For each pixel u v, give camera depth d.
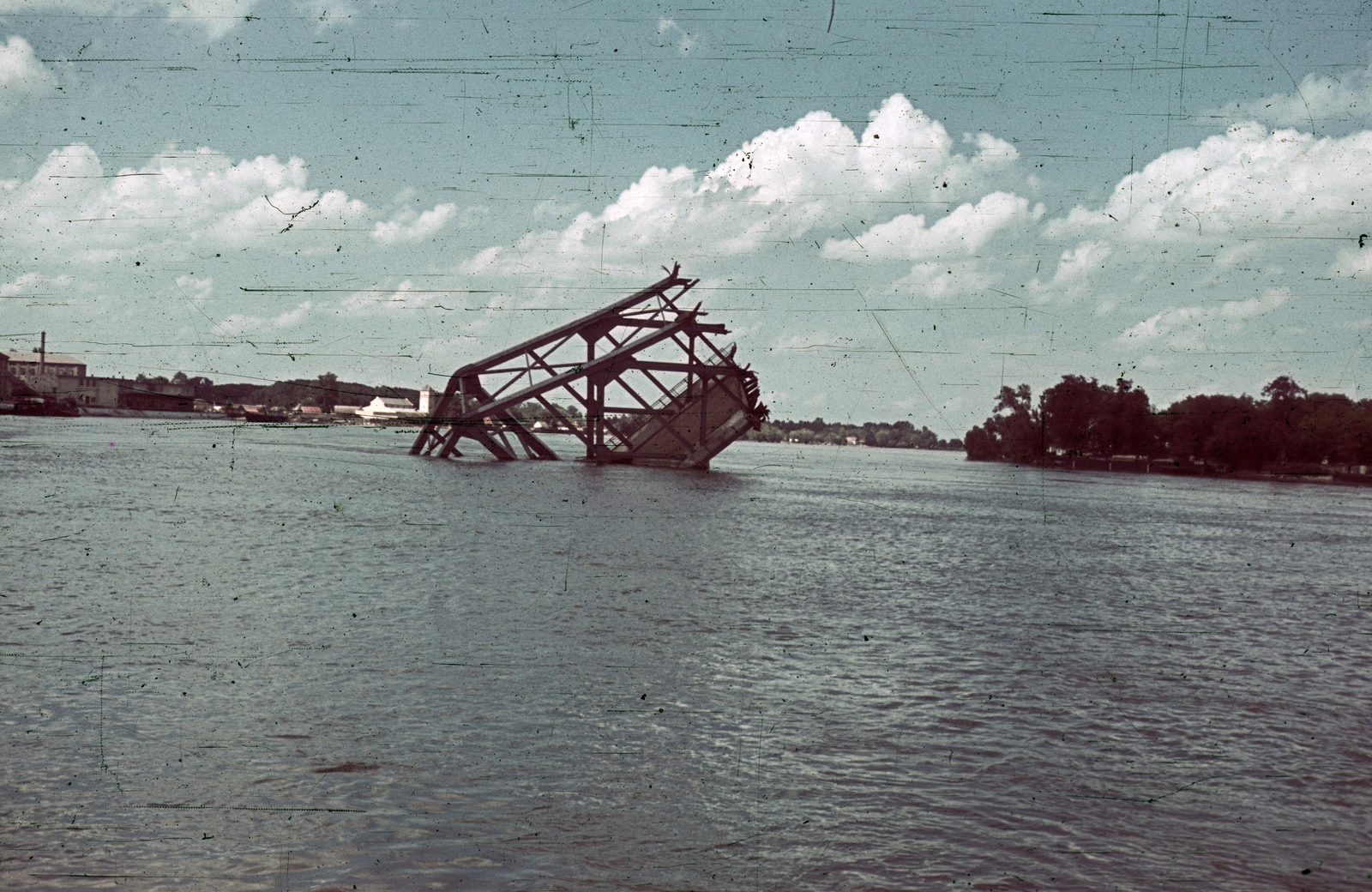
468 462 94.81
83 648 18.81
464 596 25.83
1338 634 26.69
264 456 89.50
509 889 10.35
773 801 12.91
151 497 48.16
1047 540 49.47
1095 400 163.38
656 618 24.11
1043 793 13.55
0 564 27.30
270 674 17.64
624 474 86.31
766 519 53.34
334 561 30.97
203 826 11.57
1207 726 17.03
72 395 183.50
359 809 12.16
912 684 18.94
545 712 16.12
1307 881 11.21
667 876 10.80
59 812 11.82
